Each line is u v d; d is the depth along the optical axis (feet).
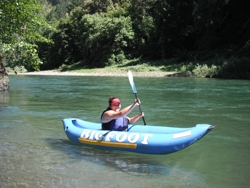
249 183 11.80
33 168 13.08
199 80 68.59
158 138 14.42
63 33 170.09
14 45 25.88
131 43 143.23
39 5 28.40
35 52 26.61
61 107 30.07
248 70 74.84
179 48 128.47
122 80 73.72
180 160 14.43
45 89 50.14
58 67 175.83
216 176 12.47
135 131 16.96
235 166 13.67
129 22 144.56
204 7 109.19
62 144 16.92
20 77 97.14
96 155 15.01
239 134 19.31
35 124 21.94
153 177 12.27
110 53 138.82
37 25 27.78
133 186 11.36
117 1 189.88
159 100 34.91
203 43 114.32
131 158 14.61
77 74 116.57
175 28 125.08
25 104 31.91
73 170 12.92
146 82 63.62
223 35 113.80
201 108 29.07
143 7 152.66
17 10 25.32
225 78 75.92
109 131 16.06
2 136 18.29
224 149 16.21
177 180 12.00
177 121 23.31
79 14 177.47
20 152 15.29
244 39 104.78
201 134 13.48
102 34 140.67
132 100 35.32
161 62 115.65
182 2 127.34
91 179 11.97
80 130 17.12
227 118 24.26
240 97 36.91
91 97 38.37
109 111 16.48
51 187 11.19
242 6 113.39
